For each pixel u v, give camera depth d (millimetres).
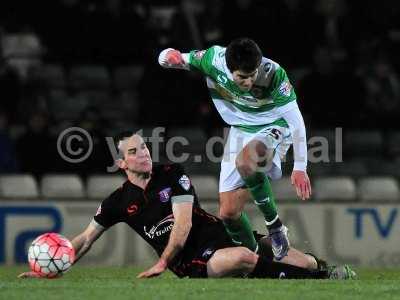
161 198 22750
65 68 45656
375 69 46875
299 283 20844
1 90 42812
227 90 24031
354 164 44062
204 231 22766
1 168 39844
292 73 45156
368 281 22047
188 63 24406
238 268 22281
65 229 37062
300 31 45250
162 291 19281
